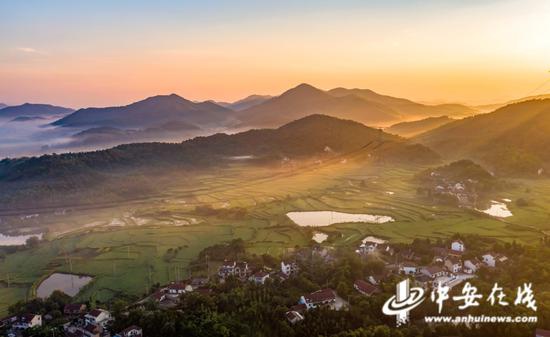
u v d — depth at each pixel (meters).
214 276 176.62
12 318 148.00
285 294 144.62
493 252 172.25
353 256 176.62
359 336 109.81
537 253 160.62
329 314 123.44
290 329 119.12
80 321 143.12
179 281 171.50
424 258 174.12
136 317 133.25
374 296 134.12
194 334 119.94
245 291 144.50
